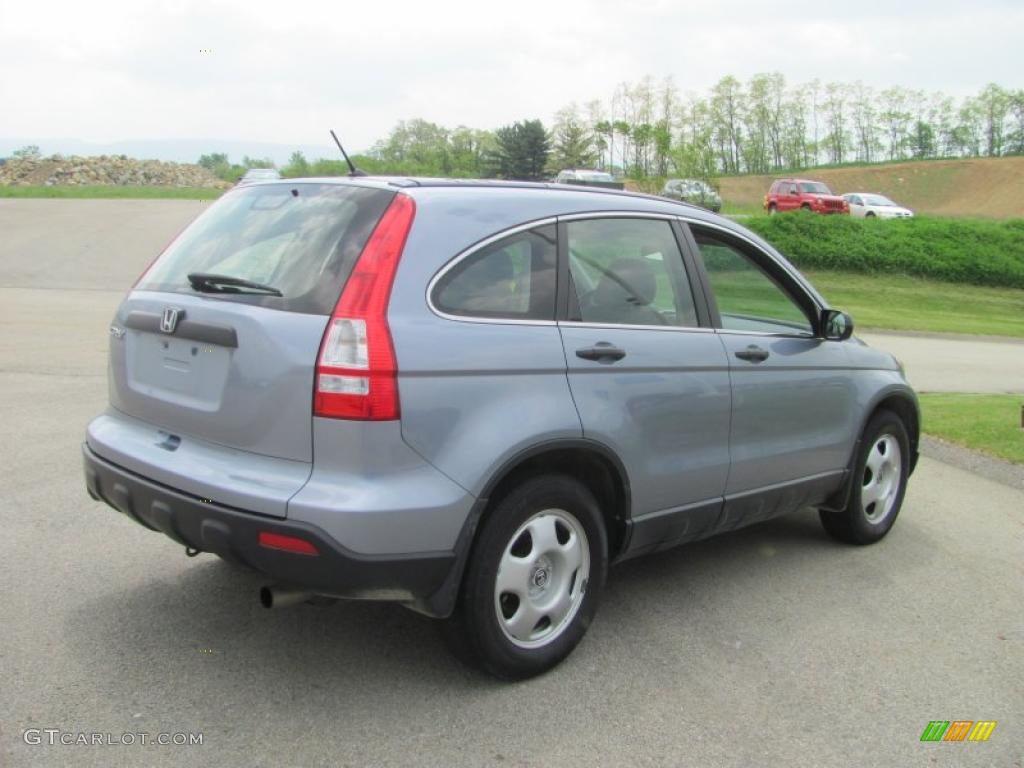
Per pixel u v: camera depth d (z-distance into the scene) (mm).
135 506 3492
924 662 4031
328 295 3182
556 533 3650
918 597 4789
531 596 3582
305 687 3459
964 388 13172
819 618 4438
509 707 3412
